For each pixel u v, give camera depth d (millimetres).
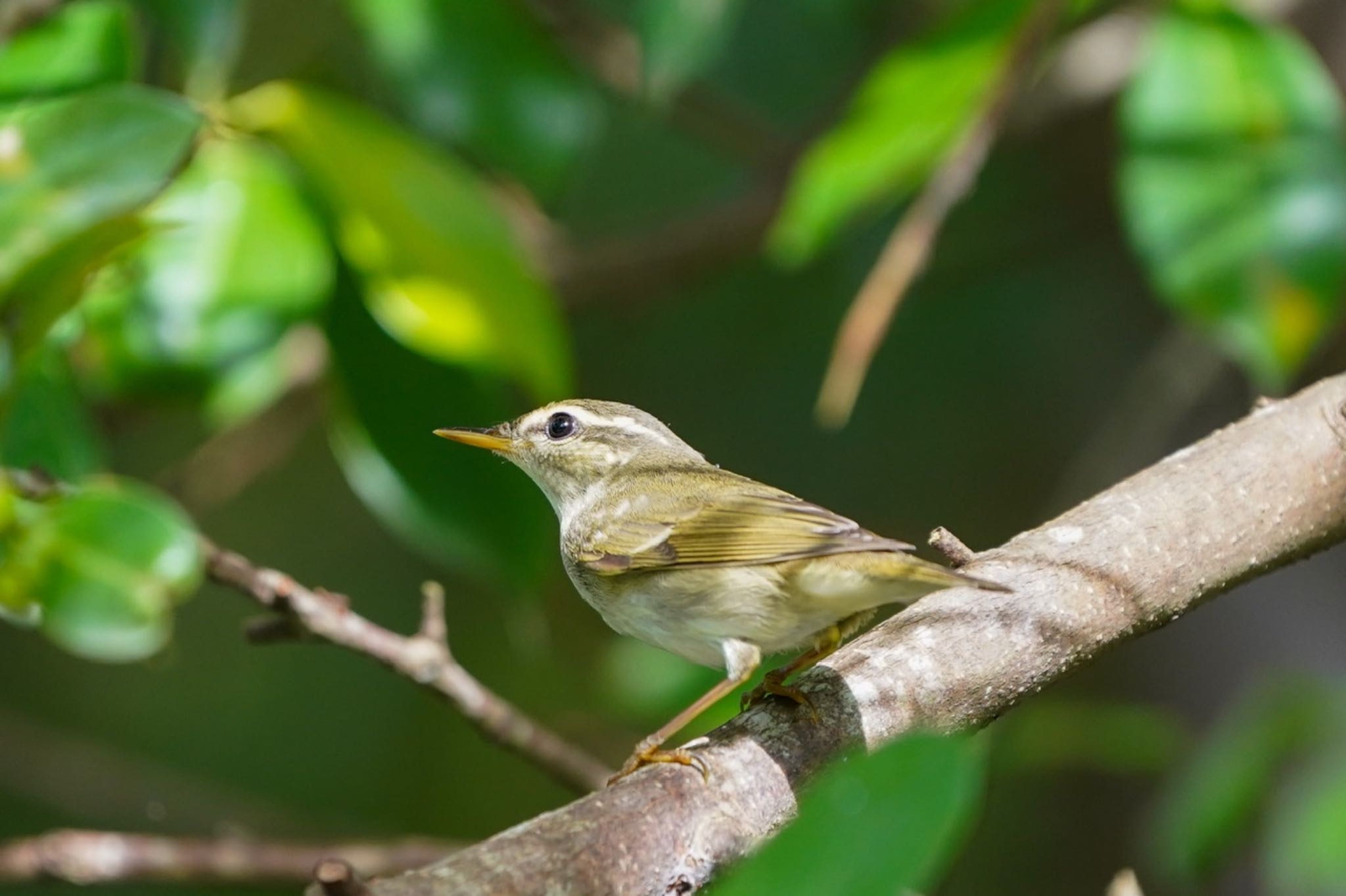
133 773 14305
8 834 14906
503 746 9734
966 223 15680
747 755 6848
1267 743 10133
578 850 5961
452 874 5594
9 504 7156
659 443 9898
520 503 10055
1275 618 14844
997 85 10055
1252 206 9594
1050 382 15859
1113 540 8102
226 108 9203
